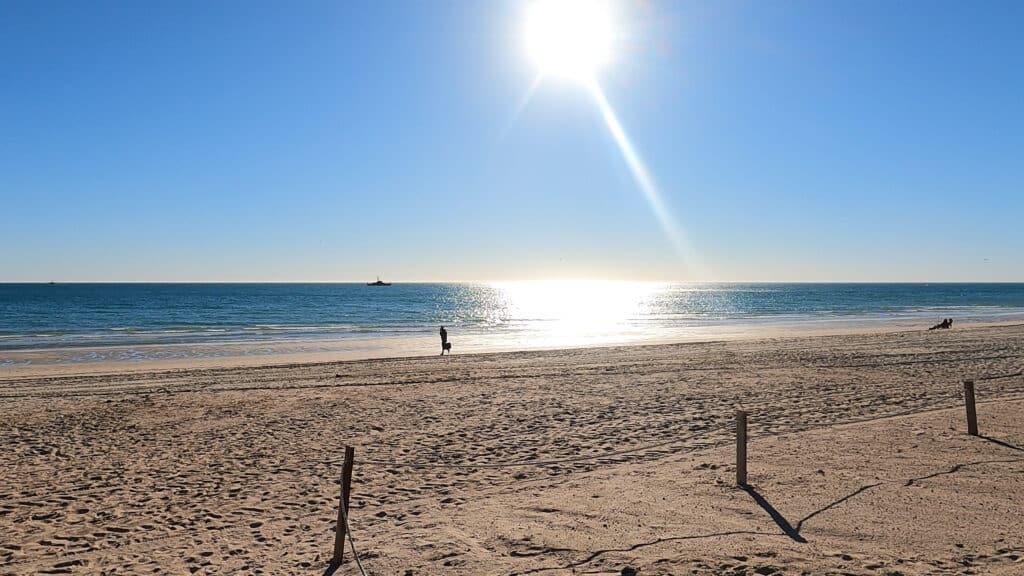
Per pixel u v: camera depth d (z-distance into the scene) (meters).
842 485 8.32
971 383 11.20
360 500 8.62
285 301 113.44
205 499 8.80
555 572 5.86
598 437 12.23
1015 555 5.87
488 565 6.12
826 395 16.69
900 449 10.17
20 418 14.81
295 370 23.91
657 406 15.51
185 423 14.14
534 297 148.50
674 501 7.93
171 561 6.60
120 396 17.98
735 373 21.47
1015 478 8.50
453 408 15.59
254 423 14.05
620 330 48.47
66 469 10.46
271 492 9.08
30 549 7.02
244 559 6.59
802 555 6.00
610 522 7.22
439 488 9.11
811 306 96.00
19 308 84.06
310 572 6.18
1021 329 41.41
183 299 118.12
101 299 115.94
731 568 5.73
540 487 8.95
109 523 7.88
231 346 35.53
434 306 98.06
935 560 5.81
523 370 23.06
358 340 39.62
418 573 6.00
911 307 90.31
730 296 150.62
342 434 12.85
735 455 10.32
